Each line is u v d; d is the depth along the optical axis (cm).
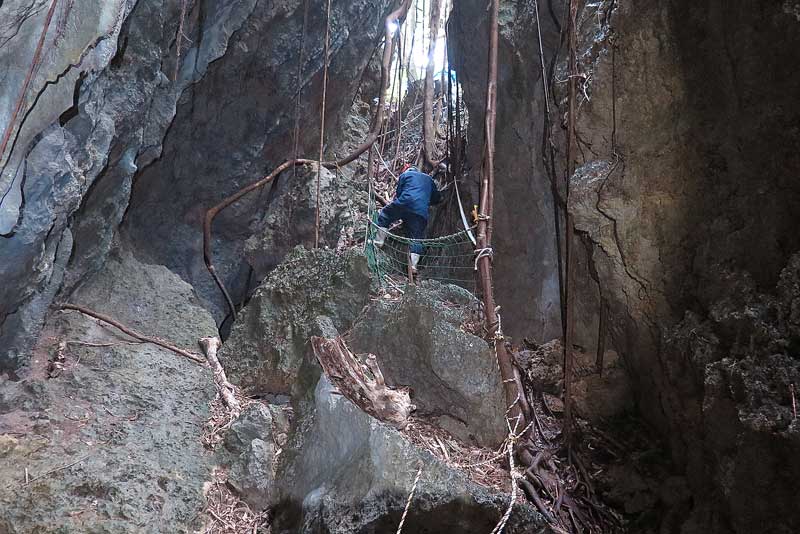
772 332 212
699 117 274
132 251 412
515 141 425
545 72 386
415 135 752
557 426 337
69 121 270
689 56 273
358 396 299
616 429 333
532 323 414
